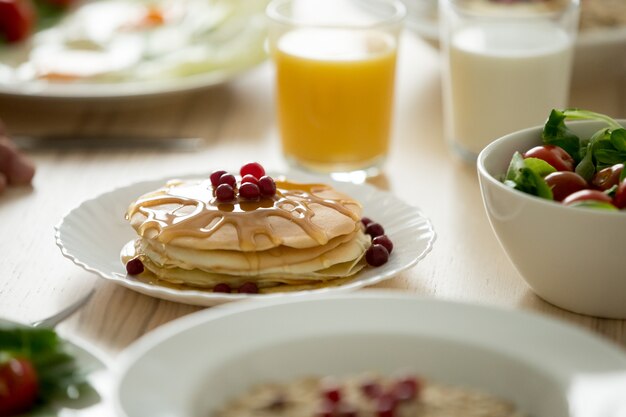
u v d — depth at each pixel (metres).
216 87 1.31
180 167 1.13
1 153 1.08
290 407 0.74
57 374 0.78
